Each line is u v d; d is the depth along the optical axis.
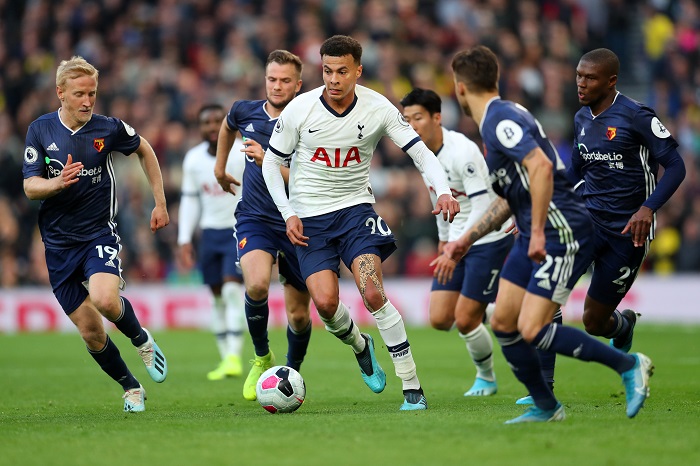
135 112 75.75
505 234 32.25
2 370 43.38
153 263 68.25
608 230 29.17
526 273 22.50
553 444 19.88
